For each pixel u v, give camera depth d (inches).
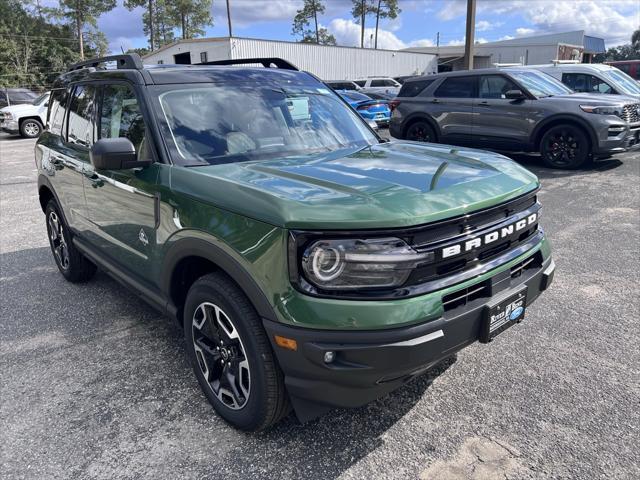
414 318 81.0
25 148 656.4
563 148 351.9
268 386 91.4
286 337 83.6
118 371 127.5
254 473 92.6
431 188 90.7
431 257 82.8
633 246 205.6
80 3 2230.6
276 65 166.7
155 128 115.6
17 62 2076.8
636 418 103.8
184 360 132.0
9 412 112.3
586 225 234.8
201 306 103.4
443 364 125.4
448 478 90.1
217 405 105.8
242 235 88.7
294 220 81.2
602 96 358.9
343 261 79.9
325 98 149.5
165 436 103.0
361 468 93.0
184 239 101.7
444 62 1898.4
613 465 91.7
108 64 151.9
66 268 185.2
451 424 104.0
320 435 101.9
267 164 109.8
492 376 119.7
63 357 135.2
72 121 164.7
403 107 431.8
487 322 90.4
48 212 189.6
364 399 86.4
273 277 84.1
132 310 163.2
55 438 103.4
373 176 97.5
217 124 122.2
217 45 1160.8
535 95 357.7
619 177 327.9
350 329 79.9
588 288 167.3
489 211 92.6
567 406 108.3
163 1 2529.5
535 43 1758.1
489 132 380.5
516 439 99.0
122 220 128.4
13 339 145.8
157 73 127.9
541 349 130.9
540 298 161.0
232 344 98.6
